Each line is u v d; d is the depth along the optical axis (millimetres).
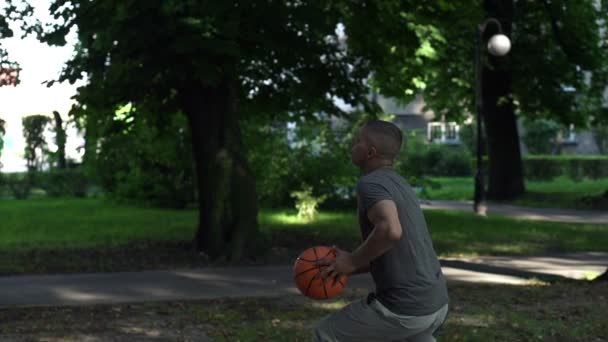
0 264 13273
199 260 13961
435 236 17578
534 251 15508
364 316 4359
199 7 12555
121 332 7977
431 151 47719
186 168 25109
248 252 14227
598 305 9062
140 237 17172
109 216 22547
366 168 4523
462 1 16984
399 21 15883
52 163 33781
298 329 8078
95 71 13477
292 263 13852
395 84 17469
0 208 25906
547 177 41938
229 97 14555
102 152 19781
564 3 28141
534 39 29094
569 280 11609
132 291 10945
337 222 20203
